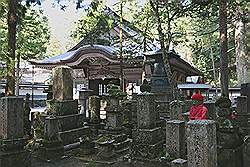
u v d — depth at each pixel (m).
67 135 11.75
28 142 11.34
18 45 17.78
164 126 11.09
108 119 12.03
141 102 9.66
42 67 24.06
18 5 11.95
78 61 22.70
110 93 12.20
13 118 8.45
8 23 11.16
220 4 12.50
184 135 8.39
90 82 25.20
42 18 21.67
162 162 8.61
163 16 15.35
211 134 5.21
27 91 35.31
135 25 19.95
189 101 13.13
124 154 10.64
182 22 20.91
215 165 5.31
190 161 5.23
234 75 31.75
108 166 9.24
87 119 15.43
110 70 24.09
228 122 7.78
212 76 33.53
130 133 12.91
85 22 19.31
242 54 22.45
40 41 22.88
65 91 12.67
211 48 28.84
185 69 21.66
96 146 11.20
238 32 22.66
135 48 20.66
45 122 10.39
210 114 11.09
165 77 15.32
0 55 10.60
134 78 23.45
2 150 8.15
